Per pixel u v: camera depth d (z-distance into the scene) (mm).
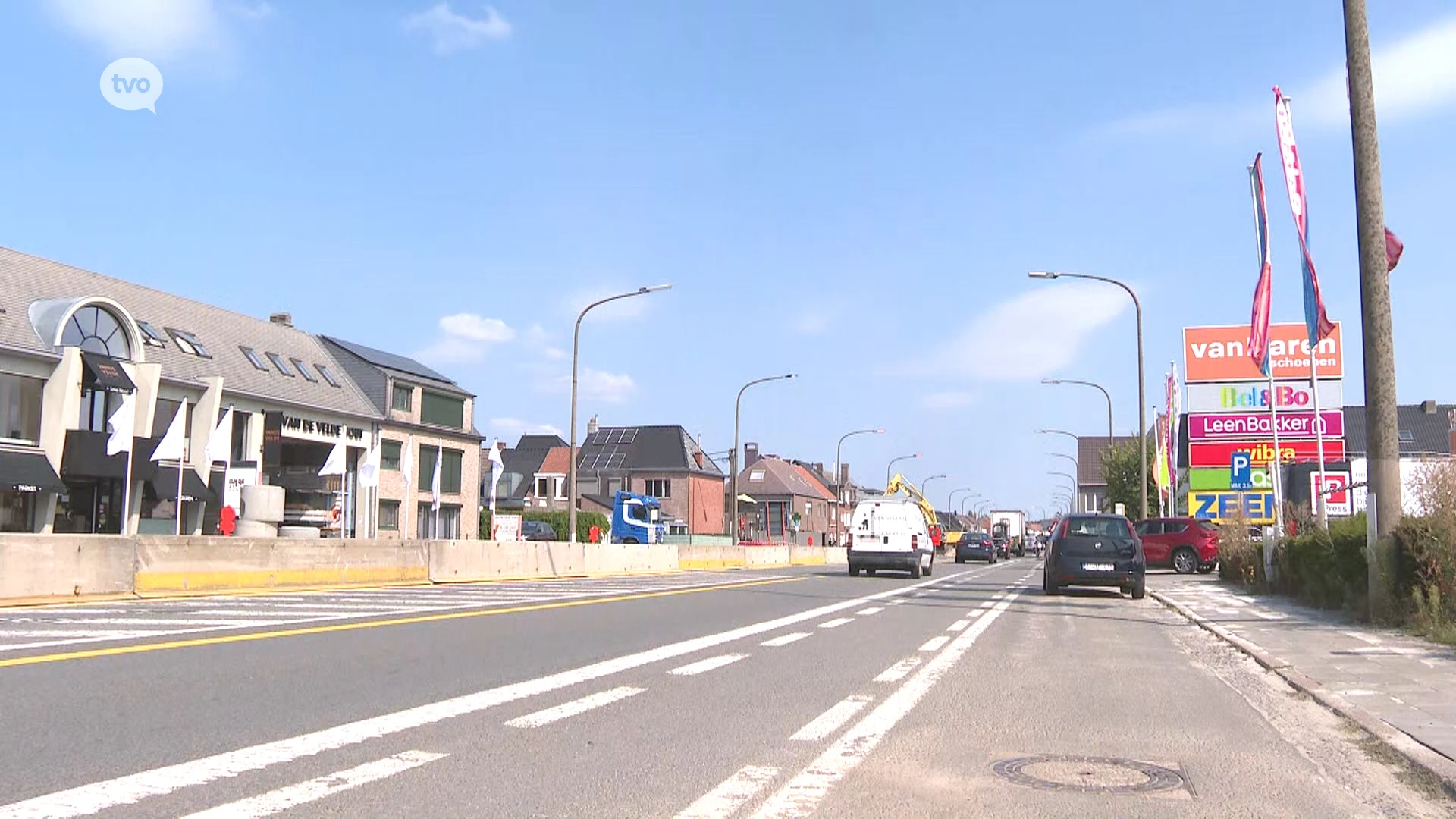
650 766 6109
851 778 5926
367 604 16031
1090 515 21938
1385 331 13914
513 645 11344
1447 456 15234
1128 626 15289
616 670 9742
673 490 95375
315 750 6250
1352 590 16031
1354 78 13875
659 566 37812
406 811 5102
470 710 7613
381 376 54875
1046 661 11148
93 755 5945
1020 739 7055
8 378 35281
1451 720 7586
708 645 11875
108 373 37625
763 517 109938
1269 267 24078
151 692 7875
